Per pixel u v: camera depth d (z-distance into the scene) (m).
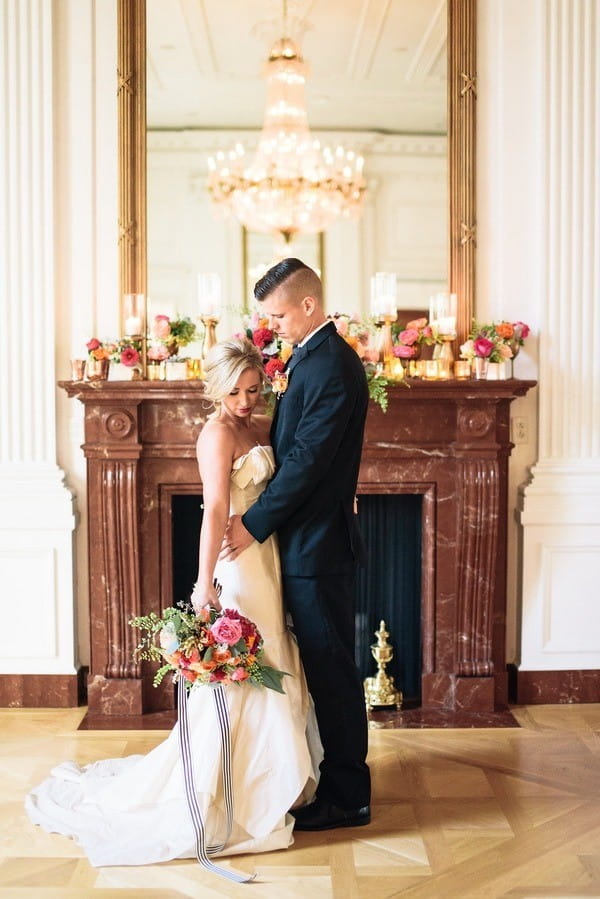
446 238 4.49
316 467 3.03
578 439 4.42
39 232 4.30
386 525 4.46
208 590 3.03
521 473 4.47
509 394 4.17
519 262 4.42
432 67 4.46
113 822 3.13
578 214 4.36
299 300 3.13
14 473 4.35
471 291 4.40
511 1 4.34
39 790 3.42
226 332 4.62
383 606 4.50
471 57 4.34
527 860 2.99
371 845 3.10
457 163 4.38
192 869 2.96
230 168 4.54
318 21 4.50
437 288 4.55
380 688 4.38
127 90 4.30
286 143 4.54
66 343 4.39
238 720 3.10
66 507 4.32
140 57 4.31
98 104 4.33
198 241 4.53
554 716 4.30
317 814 3.21
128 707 4.29
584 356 4.40
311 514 3.16
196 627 2.97
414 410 4.26
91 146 4.33
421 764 3.75
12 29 4.24
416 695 4.55
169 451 4.25
